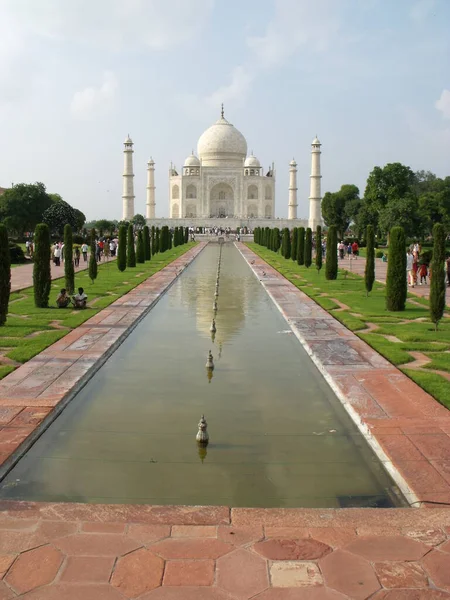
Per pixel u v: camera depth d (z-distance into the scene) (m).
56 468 8.78
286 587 5.50
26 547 6.12
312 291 29.31
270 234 69.88
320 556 5.98
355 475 8.56
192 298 27.66
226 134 125.62
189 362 15.02
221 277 38.62
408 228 69.75
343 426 10.45
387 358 14.58
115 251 60.56
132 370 14.20
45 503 7.12
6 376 12.84
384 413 10.46
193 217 121.88
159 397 12.09
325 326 19.31
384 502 7.81
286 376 13.70
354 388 11.99
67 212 75.69
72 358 14.55
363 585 5.53
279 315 22.75
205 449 9.47
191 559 5.93
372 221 80.00
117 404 11.64
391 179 78.38
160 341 17.62
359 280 35.09
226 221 115.94
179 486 8.22
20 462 8.98
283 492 8.07
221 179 120.81
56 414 10.88
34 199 81.38
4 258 18.72
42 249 23.16
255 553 6.03
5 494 8.00
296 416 10.98
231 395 12.25
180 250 68.38
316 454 9.28
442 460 8.45
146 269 42.34
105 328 18.73
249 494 8.01
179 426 10.47
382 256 53.09
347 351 15.45
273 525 6.59
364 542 6.24
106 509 6.96
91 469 8.75
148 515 6.81
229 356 15.70
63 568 5.77
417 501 7.30
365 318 20.83
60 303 23.20
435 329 18.59
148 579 5.61
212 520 6.71
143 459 9.10
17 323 19.45
